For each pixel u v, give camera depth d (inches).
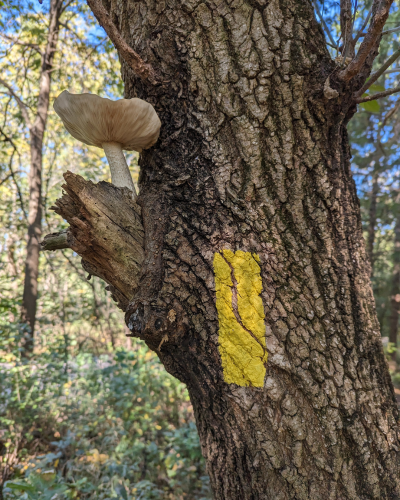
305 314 44.6
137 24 52.2
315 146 46.2
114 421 156.1
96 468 122.4
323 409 43.3
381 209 263.3
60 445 127.0
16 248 361.1
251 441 43.6
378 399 45.5
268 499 42.6
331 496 41.7
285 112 45.6
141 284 45.9
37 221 257.8
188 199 47.8
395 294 284.4
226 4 46.5
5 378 166.9
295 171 45.9
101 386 188.2
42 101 264.4
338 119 47.1
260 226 45.4
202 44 47.4
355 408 43.4
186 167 48.6
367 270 49.4
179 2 48.2
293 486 42.1
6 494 101.6
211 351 45.2
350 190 50.3
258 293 44.9
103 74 273.1
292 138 45.8
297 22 46.2
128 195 49.6
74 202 45.0
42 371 183.0
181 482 122.9
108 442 142.0
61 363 191.5
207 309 45.3
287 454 42.8
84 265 53.0
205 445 49.6
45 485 57.6
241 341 44.3
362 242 50.0
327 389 43.6
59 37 281.0
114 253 46.2
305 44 46.0
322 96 45.0
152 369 191.5
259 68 45.6
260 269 45.2
